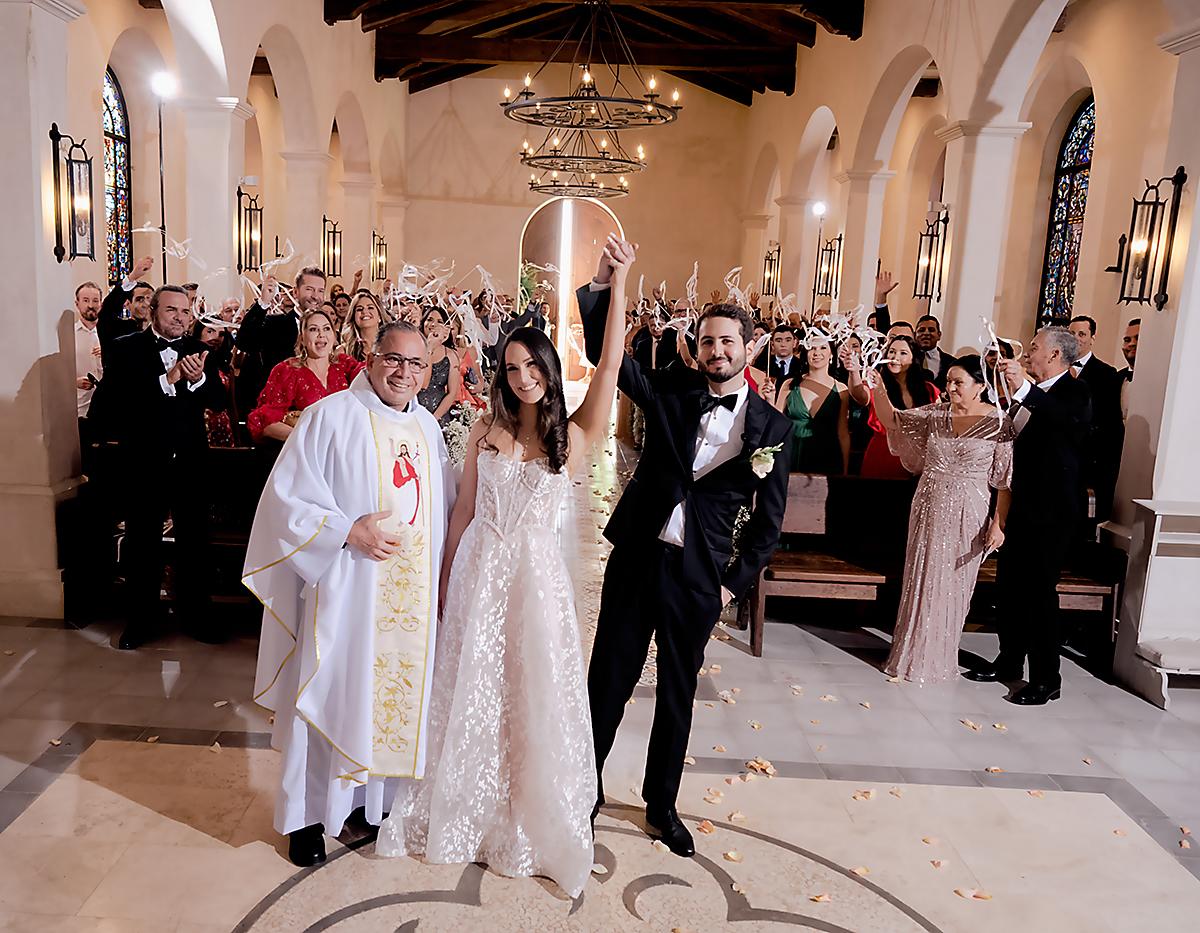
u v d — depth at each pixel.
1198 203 4.64
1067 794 3.70
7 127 4.59
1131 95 9.33
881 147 11.19
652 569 3.01
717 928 2.78
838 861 3.16
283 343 6.46
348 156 14.20
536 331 2.83
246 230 8.92
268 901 2.79
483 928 2.72
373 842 3.09
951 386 4.57
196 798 3.32
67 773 3.44
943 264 8.17
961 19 8.06
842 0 11.20
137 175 11.68
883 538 5.46
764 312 16.16
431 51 14.44
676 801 3.47
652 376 3.29
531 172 17.36
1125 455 5.08
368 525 2.77
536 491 2.88
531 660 2.88
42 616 4.92
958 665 4.95
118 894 2.79
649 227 18.03
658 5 12.81
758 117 16.86
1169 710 4.54
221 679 4.30
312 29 10.59
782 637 5.29
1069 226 11.40
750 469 3.00
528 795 2.92
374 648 2.86
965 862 3.21
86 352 7.05
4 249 4.67
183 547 4.64
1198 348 4.76
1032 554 4.53
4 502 4.82
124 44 10.95
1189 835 3.45
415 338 2.87
